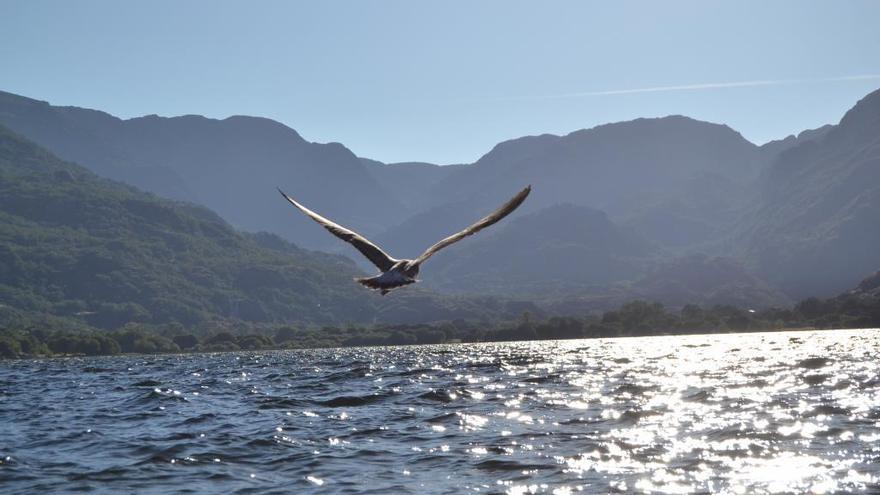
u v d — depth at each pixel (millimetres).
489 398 48094
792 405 40250
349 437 33875
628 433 33250
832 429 32688
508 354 131250
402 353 162500
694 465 27141
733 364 76875
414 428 36125
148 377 87312
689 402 43219
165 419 41344
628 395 47812
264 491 24562
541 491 24141
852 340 142000
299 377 76875
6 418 44219
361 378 72062
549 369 78750
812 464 26703
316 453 30328
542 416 39125
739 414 37688
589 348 152000
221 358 167250
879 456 27406
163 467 28203
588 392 50344
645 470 26609
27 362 191250
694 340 190000
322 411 43344
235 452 30734
